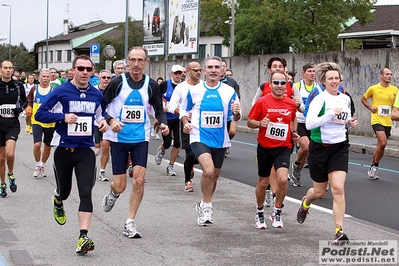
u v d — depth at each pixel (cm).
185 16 4038
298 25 5078
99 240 827
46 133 1355
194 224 932
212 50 7325
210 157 895
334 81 820
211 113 901
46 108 765
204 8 6100
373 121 1426
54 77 1984
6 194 1141
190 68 1172
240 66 3381
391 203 1135
